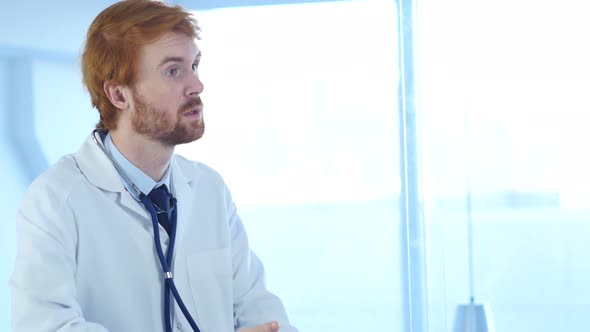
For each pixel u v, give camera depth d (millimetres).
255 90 2580
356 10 2502
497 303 2416
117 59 1392
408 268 2463
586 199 2344
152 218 1423
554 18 2350
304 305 2545
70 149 2174
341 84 2521
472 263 2428
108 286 1400
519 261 2398
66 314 1271
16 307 1300
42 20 2078
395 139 2482
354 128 2514
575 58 2338
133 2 1427
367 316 2502
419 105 2457
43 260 1315
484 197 2424
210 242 1542
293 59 2555
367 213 2506
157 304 1415
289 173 2564
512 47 2389
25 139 2006
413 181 2457
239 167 2598
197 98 1414
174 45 1388
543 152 2377
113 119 1453
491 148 2414
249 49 2584
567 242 2363
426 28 2449
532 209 2389
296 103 2561
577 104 2342
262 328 1246
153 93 1384
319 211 2545
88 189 1433
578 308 2355
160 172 1480
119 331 1395
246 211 2594
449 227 2443
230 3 2592
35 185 1419
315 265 2545
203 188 1588
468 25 2418
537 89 2373
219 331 1486
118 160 1460
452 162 2438
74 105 2193
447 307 2439
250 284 1605
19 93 1989
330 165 2531
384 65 2486
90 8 2285
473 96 2424
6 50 1948
